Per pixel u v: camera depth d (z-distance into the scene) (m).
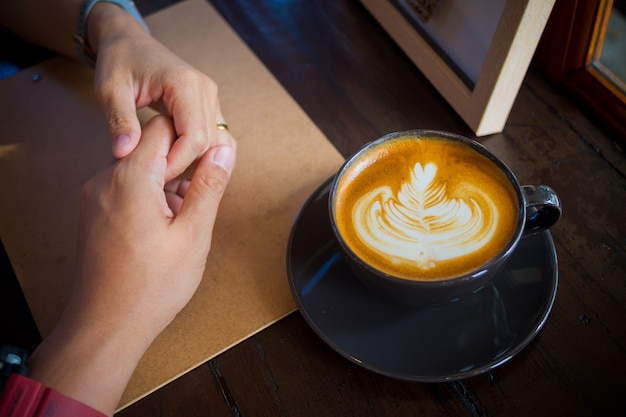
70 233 0.51
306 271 0.45
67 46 0.59
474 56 0.52
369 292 0.44
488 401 0.42
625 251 0.47
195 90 0.49
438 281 0.39
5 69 0.62
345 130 0.55
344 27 0.62
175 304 0.44
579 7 0.50
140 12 0.65
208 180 0.44
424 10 0.54
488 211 0.43
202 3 0.65
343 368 0.44
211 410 0.43
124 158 0.46
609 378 0.43
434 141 0.46
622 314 0.45
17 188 0.54
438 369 0.41
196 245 0.44
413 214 0.44
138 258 0.42
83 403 0.40
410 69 0.58
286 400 0.43
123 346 0.42
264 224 0.50
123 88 0.49
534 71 0.57
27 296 0.49
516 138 0.53
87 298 0.42
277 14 0.63
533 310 0.43
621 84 0.51
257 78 0.58
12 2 0.59
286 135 0.55
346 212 0.44
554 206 0.41
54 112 0.58
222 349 0.45
